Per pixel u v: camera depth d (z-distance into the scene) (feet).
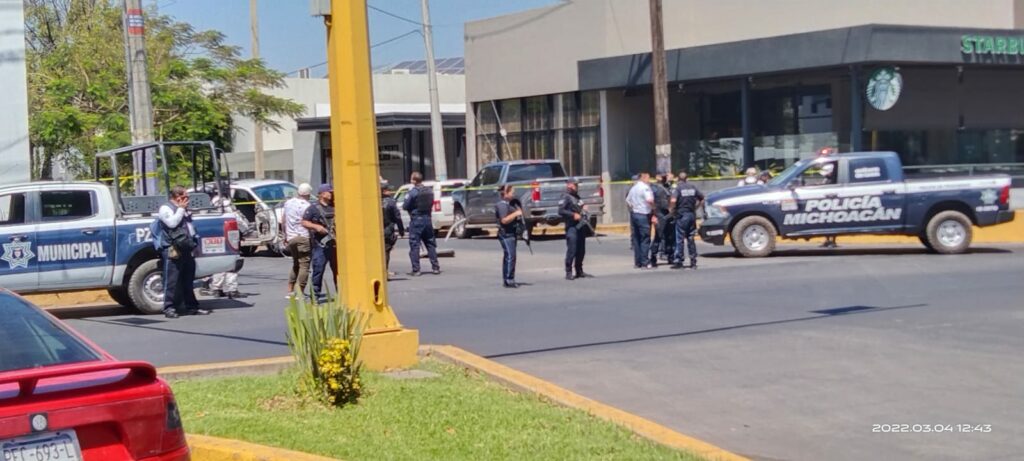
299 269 55.52
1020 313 44.93
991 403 29.89
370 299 31.65
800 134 99.91
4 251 47.34
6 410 15.93
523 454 23.40
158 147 53.36
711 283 57.88
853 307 47.50
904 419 28.35
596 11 113.39
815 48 90.74
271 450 22.57
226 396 27.50
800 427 27.78
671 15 109.40
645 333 41.83
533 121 122.42
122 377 17.17
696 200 66.74
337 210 31.91
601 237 97.81
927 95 99.45
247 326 45.73
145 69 61.11
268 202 87.92
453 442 24.07
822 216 72.13
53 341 18.80
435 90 106.11
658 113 91.66
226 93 114.93
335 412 26.08
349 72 31.07
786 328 42.34
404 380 30.14
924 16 96.73
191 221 49.85
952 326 42.04
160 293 50.70
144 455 17.07
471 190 99.86
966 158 101.65
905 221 71.72
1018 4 99.50
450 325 44.86
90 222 49.32
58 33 114.52
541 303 51.52
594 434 25.46
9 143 57.21
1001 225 82.48
